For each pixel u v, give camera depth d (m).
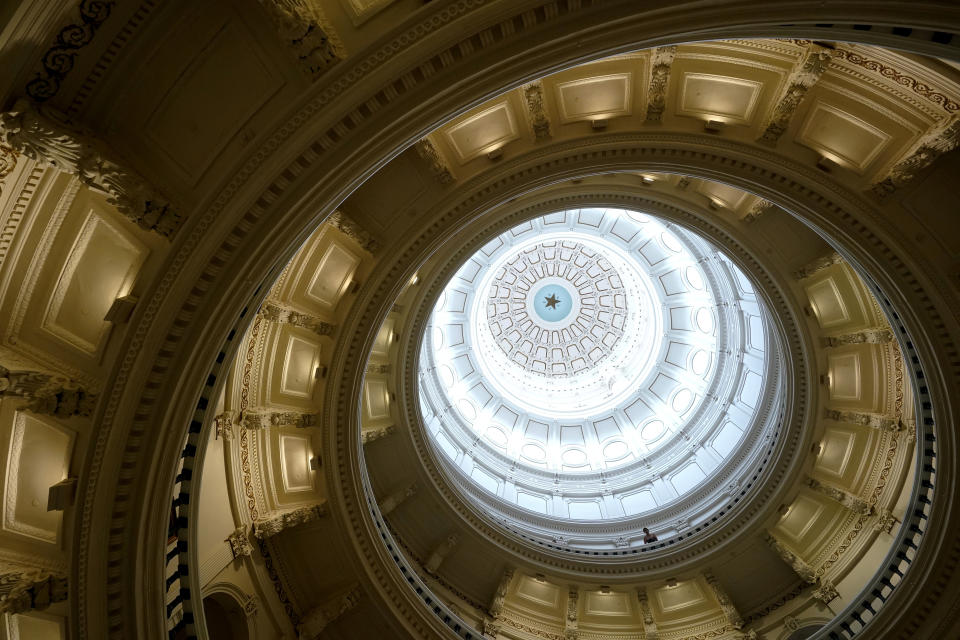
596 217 21.88
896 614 8.55
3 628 5.12
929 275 7.82
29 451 5.00
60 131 3.83
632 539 16.09
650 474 18.86
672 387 21.20
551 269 25.61
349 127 5.12
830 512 12.75
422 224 9.53
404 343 13.23
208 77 4.63
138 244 4.98
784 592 13.37
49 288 4.72
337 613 9.97
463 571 14.41
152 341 5.05
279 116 4.86
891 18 4.78
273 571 9.72
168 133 4.68
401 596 10.40
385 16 4.86
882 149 7.66
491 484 18.22
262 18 4.50
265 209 5.20
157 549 5.27
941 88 6.45
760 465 13.72
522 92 8.36
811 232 10.84
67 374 4.89
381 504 13.26
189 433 5.86
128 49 4.21
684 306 21.36
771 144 8.41
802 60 7.21
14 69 3.69
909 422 10.88
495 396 22.47
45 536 5.05
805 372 12.20
